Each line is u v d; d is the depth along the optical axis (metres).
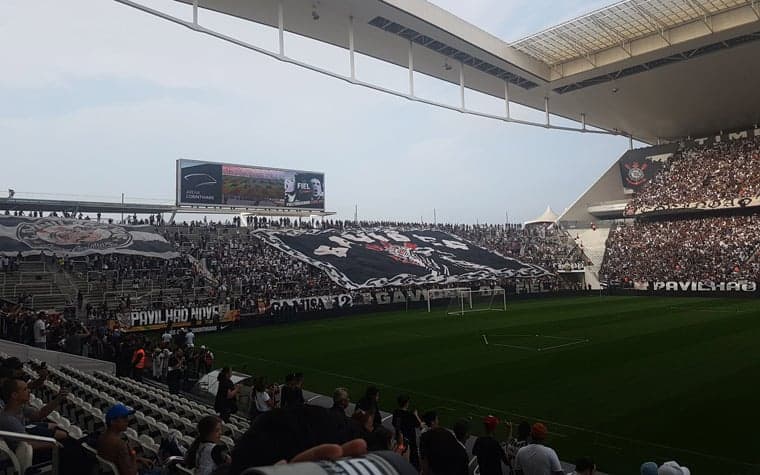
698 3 32.22
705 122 56.34
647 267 50.88
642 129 59.81
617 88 44.28
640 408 12.23
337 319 34.66
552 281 51.00
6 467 4.32
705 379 14.73
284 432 1.33
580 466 6.20
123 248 33.44
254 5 29.14
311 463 1.01
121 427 4.83
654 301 41.19
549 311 35.38
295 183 52.94
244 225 50.50
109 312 27.78
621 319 29.59
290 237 44.53
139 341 19.42
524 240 60.25
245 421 10.77
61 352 18.27
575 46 38.06
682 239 51.88
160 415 9.82
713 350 19.20
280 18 26.31
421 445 3.07
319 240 45.25
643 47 37.12
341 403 7.23
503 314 34.31
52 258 33.72
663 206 56.22
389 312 38.56
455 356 19.84
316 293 37.34
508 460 7.14
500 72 39.84
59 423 7.79
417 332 27.00
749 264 45.03
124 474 4.68
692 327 25.50
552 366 17.27
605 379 15.18
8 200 40.31
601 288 51.25
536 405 12.88
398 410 8.48
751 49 36.88
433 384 15.57
